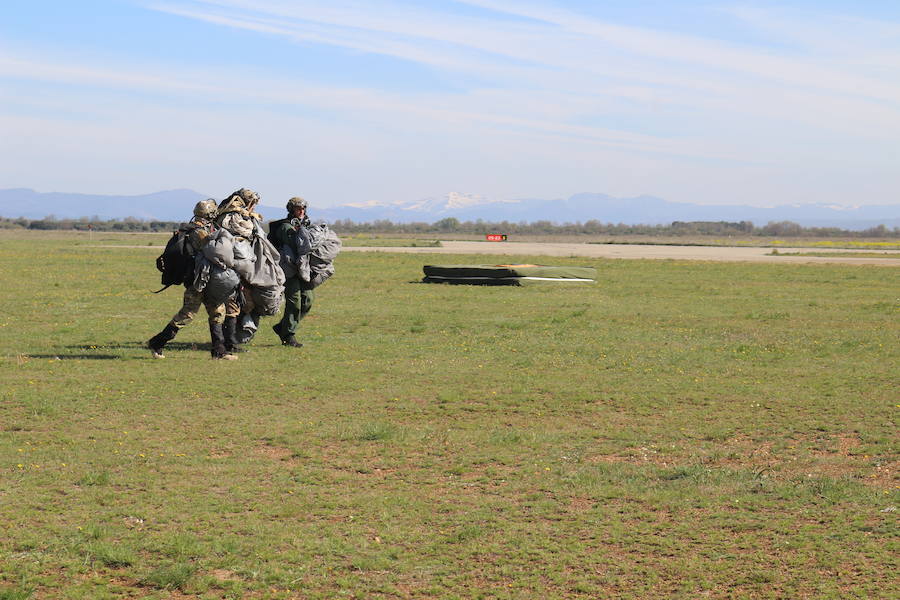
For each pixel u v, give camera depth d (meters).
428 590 5.24
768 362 13.75
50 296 24.20
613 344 15.76
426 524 6.34
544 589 5.27
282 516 6.45
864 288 31.08
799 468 7.82
